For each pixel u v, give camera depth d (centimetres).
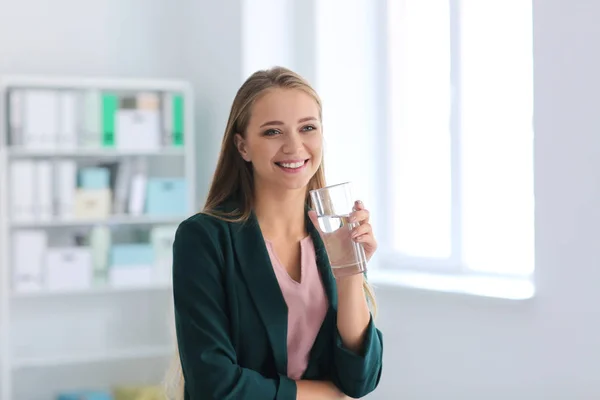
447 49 501
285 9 545
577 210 368
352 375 182
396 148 529
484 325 417
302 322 186
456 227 483
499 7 461
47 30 580
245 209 189
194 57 594
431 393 450
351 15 531
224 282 183
